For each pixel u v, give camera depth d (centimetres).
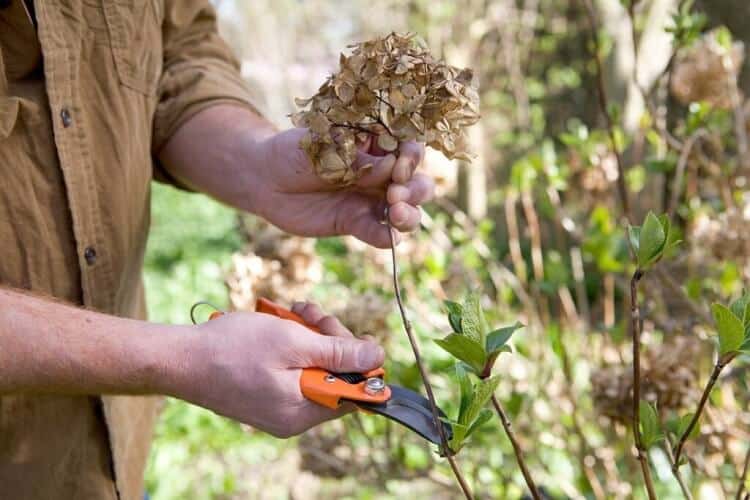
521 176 179
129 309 107
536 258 185
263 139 106
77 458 99
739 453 140
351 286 178
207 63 118
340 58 82
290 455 235
